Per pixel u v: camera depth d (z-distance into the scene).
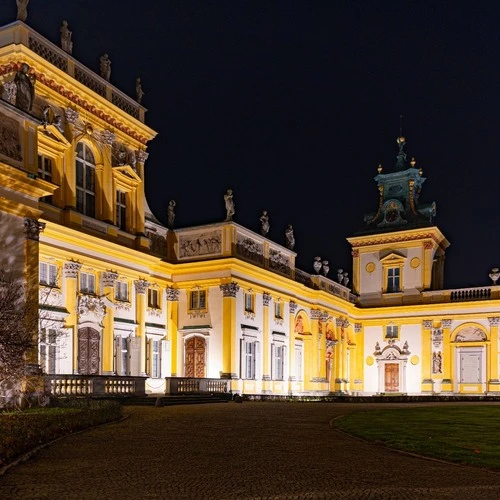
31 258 21.44
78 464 10.91
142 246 35.66
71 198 30.28
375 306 57.00
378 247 58.41
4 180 20.42
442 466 11.04
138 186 36.09
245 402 32.03
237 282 38.72
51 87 29.52
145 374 35.12
